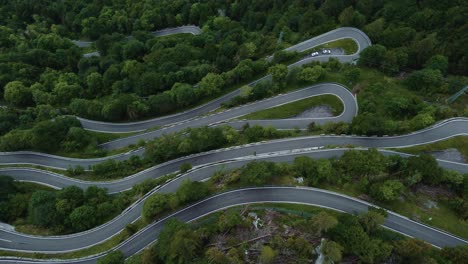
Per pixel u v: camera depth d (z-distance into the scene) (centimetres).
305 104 14725
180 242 8319
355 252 8094
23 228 11344
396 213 10056
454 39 15262
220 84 15812
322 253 8019
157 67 17850
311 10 18462
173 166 12925
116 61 19262
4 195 12244
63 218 11175
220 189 11050
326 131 13125
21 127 15338
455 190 10550
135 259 9300
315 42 17275
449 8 17000
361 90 14538
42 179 13638
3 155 14662
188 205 10838
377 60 15062
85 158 14325
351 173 10919
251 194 10831
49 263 10569
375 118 12506
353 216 9106
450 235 9644
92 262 10438
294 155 12431
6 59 19025
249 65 16088
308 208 10325
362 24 17238
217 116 15025
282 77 15288
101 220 11356
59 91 17038
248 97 15150
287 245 8188
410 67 15412
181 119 15725
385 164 10769
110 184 12875
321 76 15125
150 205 10425
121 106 15612
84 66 19412
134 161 13350
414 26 16938
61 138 14788
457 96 13238
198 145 12762
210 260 8062
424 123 12519
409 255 8125
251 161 12069
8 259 10738
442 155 12138
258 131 13175
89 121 16262
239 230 8956
